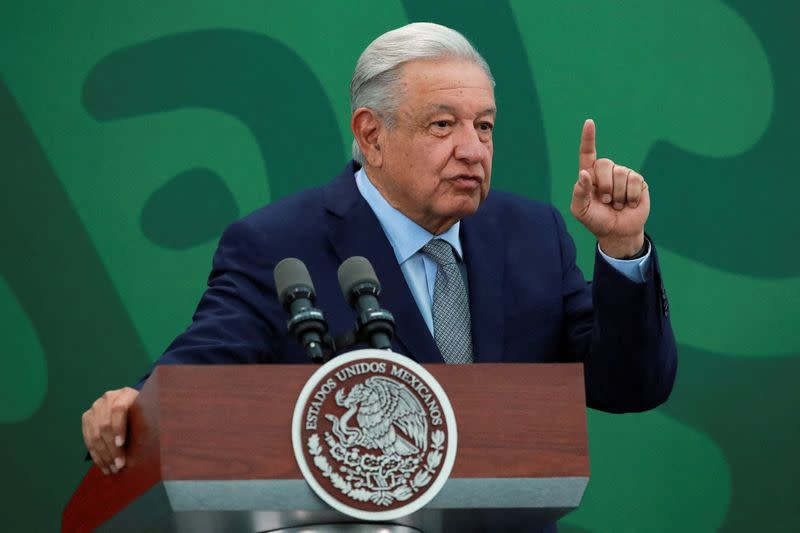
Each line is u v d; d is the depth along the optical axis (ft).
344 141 60.64
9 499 55.67
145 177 59.00
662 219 60.49
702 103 61.77
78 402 56.85
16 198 57.88
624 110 61.67
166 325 57.98
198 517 25.72
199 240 58.90
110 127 59.16
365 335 28.25
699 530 58.13
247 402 25.76
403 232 37.27
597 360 35.37
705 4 62.49
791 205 60.95
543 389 27.22
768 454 58.80
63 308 57.36
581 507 57.72
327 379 26.17
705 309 59.82
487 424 26.81
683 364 59.26
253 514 25.62
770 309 60.08
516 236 38.60
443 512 26.58
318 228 37.29
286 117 60.44
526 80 61.77
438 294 36.94
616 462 58.18
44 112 58.75
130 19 60.13
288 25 61.11
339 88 60.95
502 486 26.58
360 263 29.43
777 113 61.72
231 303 35.86
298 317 27.94
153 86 59.77
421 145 36.14
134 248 58.34
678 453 58.54
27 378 56.59
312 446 25.71
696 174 61.05
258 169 59.82
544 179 61.16
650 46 62.23
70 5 59.77
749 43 62.28
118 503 28.19
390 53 36.88
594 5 62.49
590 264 60.18
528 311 37.19
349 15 61.62
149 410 26.27
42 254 57.62
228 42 60.59
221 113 59.98
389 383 26.40
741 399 59.21
